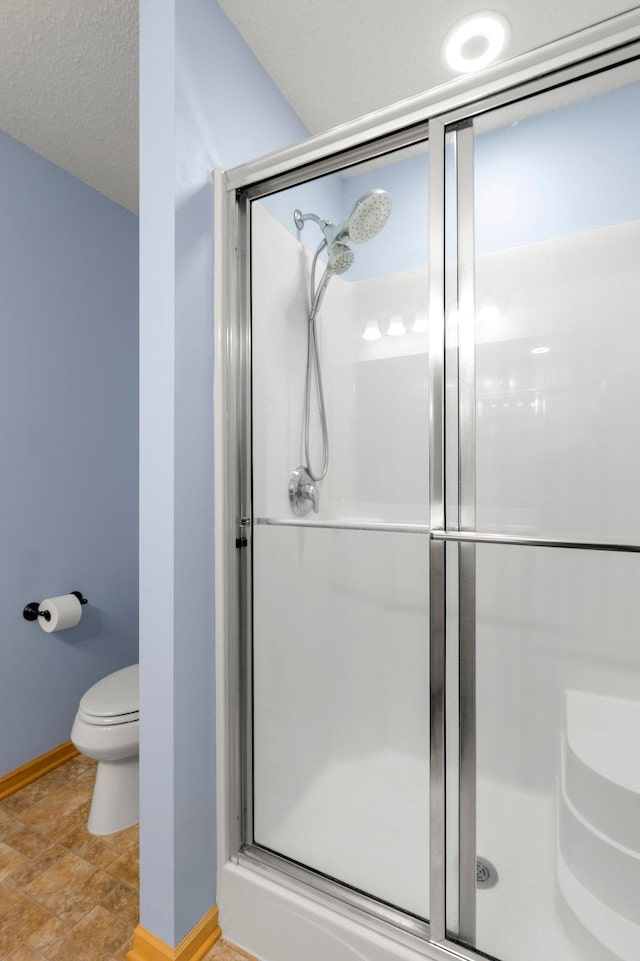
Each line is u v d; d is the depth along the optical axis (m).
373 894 1.14
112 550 2.32
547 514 1.02
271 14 1.33
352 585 1.25
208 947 1.19
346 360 1.21
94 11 1.34
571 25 1.40
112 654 2.32
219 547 1.24
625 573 1.04
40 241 1.98
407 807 1.17
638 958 0.97
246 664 1.30
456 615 1.08
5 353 1.86
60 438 2.08
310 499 1.25
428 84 1.60
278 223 1.26
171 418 1.11
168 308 1.11
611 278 0.98
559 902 1.02
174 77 1.11
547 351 1.02
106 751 1.54
